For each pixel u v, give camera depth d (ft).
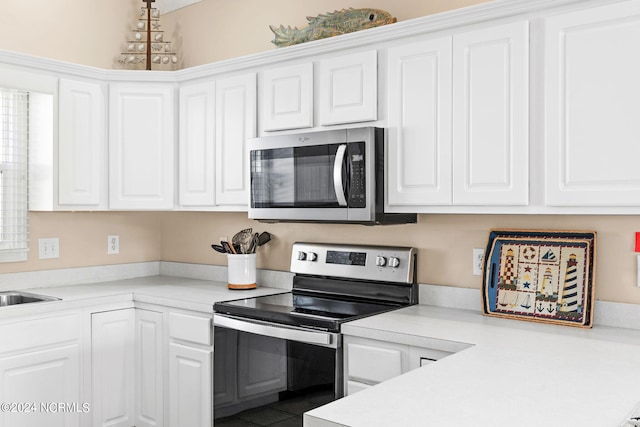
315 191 8.46
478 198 7.21
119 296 9.92
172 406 9.53
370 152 7.82
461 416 4.15
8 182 10.23
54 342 9.07
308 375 7.56
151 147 10.66
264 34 11.03
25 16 10.59
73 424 9.34
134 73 10.53
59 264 11.05
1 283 10.18
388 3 9.29
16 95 10.25
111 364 9.87
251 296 9.57
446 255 8.59
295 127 8.98
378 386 4.84
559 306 7.33
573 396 4.58
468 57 7.27
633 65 6.09
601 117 6.30
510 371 5.26
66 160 10.05
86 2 11.48
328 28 9.26
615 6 6.18
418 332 6.78
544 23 6.70
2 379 8.46
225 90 9.93
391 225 9.14
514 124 6.91
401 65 7.86
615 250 7.20
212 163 10.16
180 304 9.30
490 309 7.84
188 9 12.31
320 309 8.26
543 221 7.73
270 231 10.74
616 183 6.23
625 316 7.09
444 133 7.48
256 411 8.15
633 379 5.02
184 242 12.33
